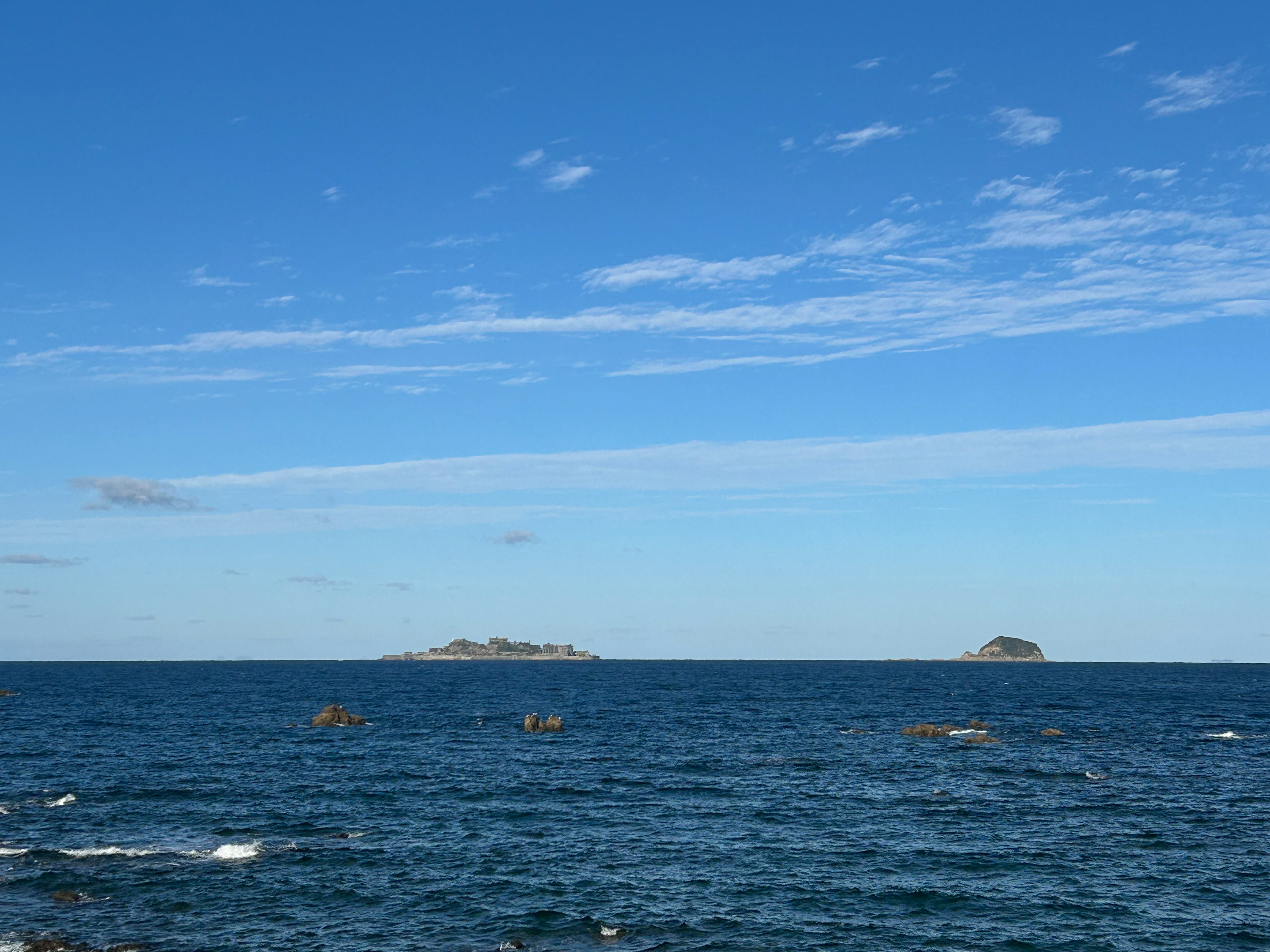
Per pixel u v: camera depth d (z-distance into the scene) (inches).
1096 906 1665.8
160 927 1520.7
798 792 2623.0
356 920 1565.0
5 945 1418.6
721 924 1569.9
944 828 2204.7
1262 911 1646.2
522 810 2373.3
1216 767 3095.5
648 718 4953.3
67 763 3056.1
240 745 3550.7
